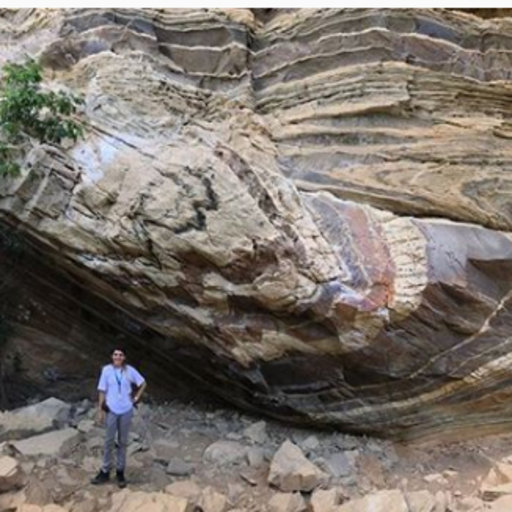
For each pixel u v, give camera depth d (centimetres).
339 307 590
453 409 648
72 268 691
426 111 709
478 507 559
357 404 650
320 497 560
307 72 745
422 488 598
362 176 678
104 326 781
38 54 750
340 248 614
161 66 744
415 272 608
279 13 794
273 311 610
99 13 748
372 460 632
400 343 609
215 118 724
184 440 680
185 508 531
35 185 659
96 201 639
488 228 659
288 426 709
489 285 620
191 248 606
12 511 533
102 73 706
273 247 590
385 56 721
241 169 628
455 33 732
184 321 661
